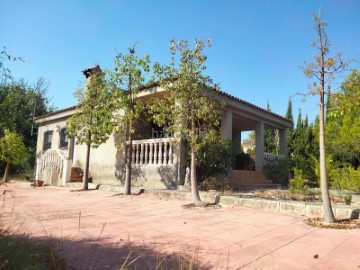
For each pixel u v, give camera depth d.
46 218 7.20
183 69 9.57
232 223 6.91
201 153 12.16
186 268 3.89
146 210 8.64
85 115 14.39
